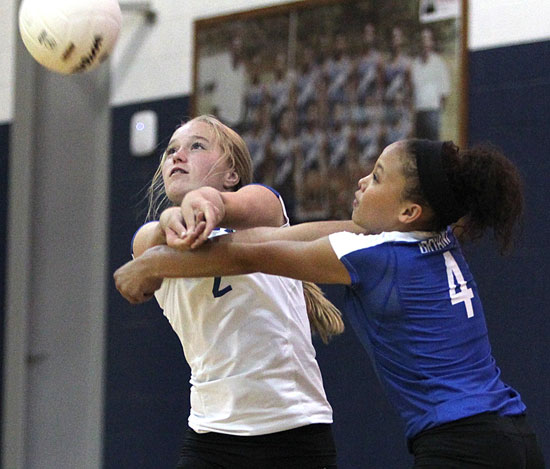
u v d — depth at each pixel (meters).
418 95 10.16
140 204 11.83
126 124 12.08
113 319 11.84
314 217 10.70
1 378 12.24
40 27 5.92
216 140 5.51
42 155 11.53
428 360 4.26
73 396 11.60
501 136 9.73
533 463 4.25
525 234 9.52
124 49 12.23
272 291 5.22
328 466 5.37
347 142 10.56
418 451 4.19
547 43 9.60
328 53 10.77
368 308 4.39
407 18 10.30
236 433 5.18
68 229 11.70
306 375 5.34
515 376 9.44
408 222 4.49
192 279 5.20
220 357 5.21
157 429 11.45
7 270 12.55
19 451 11.07
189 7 11.88
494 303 9.60
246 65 11.33
